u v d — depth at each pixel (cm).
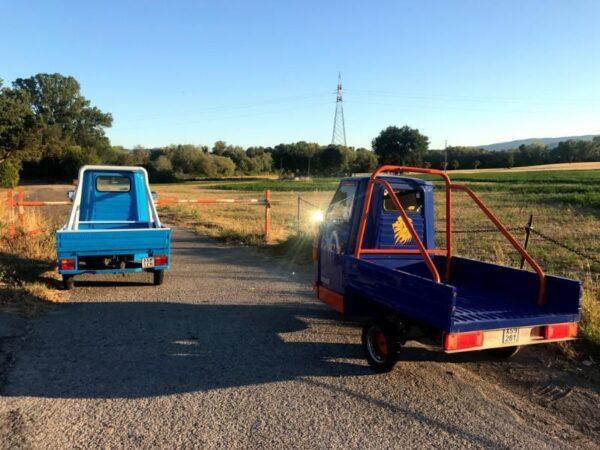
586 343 547
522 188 4662
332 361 513
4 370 466
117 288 829
